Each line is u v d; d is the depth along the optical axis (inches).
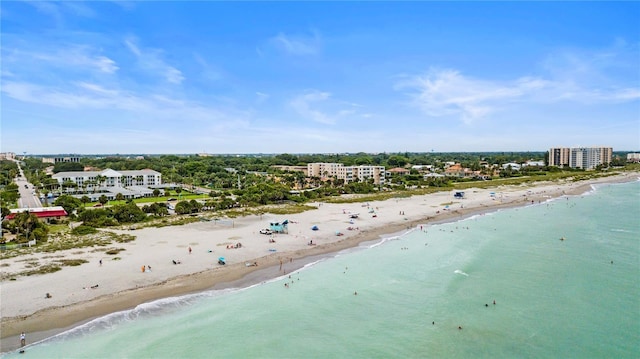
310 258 2807.6
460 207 5152.6
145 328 1764.3
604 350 1566.2
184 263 2615.7
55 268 2439.7
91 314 1879.9
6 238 3193.9
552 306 1955.0
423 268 2541.8
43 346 1608.0
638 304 1958.7
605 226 3784.5
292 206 5182.1
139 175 7849.4
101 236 3356.3
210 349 1605.6
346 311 1941.4
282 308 1975.9
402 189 7357.3
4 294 2052.2
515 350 1578.5
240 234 3491.6
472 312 1907.0
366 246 3142.2
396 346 1624.0
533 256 2768.2
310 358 1549.0
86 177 7303.2
